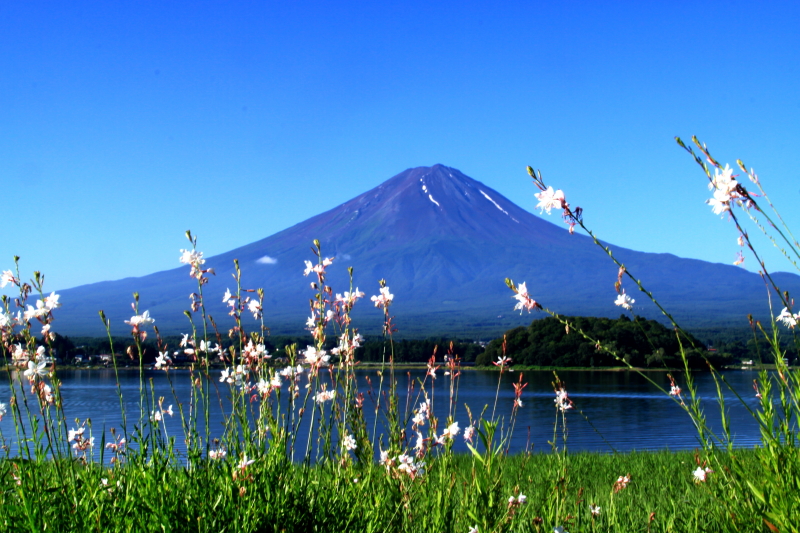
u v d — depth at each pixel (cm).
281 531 324
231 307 416
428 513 385
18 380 344
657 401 3547
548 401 3319
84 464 383
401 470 397
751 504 301
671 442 2250
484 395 3497
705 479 409
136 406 2111
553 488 421
